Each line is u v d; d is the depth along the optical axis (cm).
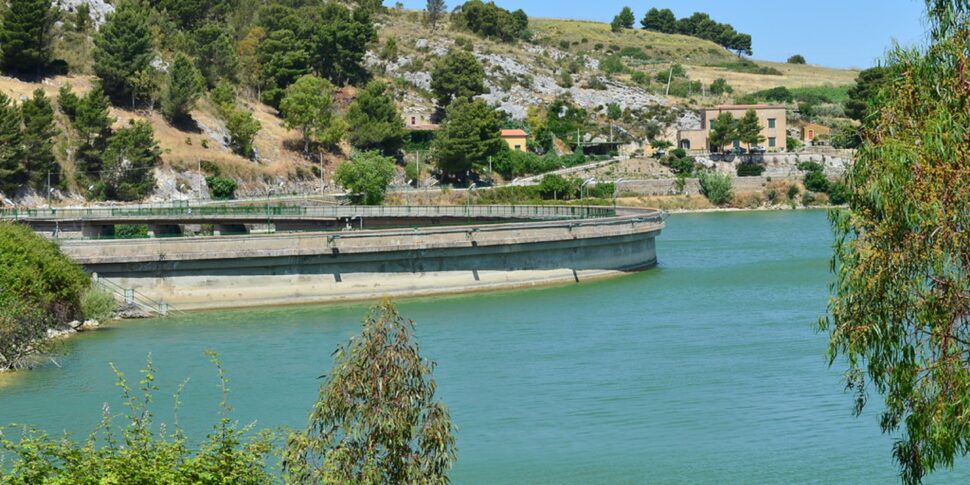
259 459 2928
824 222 18300
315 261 9100
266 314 8450
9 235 7225
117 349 6838
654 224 11619
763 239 15138
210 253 8812
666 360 6419
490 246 9738
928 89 3134
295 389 5675
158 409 5266
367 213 14588
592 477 4347
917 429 3064
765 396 5547
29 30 19038
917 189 2956
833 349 3225
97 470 2755
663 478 4325
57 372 6112
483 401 5500
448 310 8544
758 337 7119
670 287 9825
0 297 6544
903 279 3025
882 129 3153
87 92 19188
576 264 10412
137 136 17725
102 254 8581
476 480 4319
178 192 18088
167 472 2738
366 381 2697
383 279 9350
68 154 17462
